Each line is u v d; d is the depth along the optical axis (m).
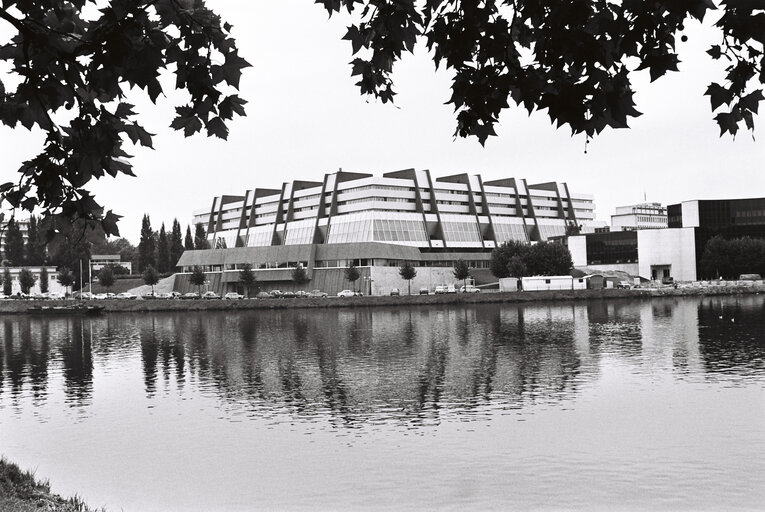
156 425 36.41
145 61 8.73
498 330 80.94
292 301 135.88
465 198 197.75
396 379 48.81
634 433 32.25
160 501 24.69
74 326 106.75
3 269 192.12
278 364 57.72
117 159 10.27
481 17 9.09
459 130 9.82
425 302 137.25
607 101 8.23
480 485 25.62
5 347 77.44
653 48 8.06
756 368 49.09
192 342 77.44
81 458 30.41
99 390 47.66
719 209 186.62
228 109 9.49
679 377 46.41
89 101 10.32
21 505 19.62
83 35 9.08
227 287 177.75
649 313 102.31
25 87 9.33
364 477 26.88
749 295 146.12
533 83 8.80
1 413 40.31
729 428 32.75
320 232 188.88
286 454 30.30
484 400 40.69
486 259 180.62
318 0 10.28
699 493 24.25
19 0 8.92
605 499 23.88
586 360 55.28
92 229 10.43
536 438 31.86
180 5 9.33
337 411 38.81
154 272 168.12
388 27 10.08
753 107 9.05
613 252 192.25
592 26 8.23
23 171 9.98
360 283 156.62
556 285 149.38
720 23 8.02
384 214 174.62
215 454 30.59
